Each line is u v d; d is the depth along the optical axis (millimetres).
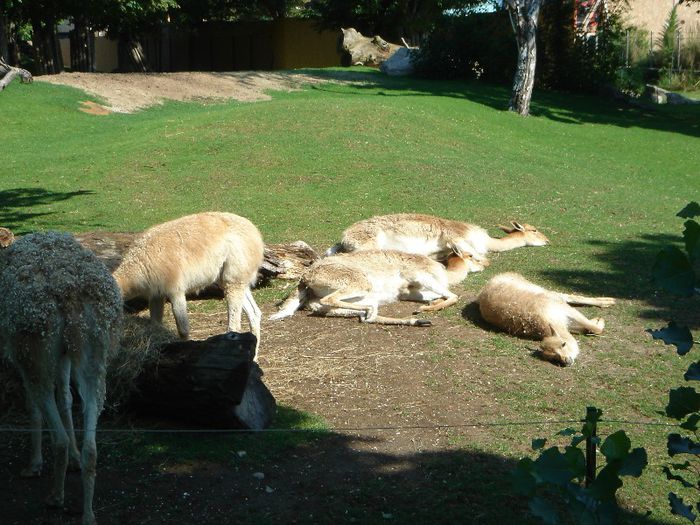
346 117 19172
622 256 10922
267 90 26250
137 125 19891
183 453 5246
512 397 6312
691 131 23984
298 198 14023
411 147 17453
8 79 8617
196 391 5336
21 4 26406
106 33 35281
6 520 4473
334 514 4602
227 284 6926
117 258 8297
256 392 5711
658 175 18609
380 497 4785
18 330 4406
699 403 2889
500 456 5336
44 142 18625
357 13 37812
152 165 16141
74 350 4418
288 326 8086
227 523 4500
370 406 6113
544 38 30328
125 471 5039
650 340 7660
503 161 17469
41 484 4887
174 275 6512
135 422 5652
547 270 10188
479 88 28219
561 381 6652
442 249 10469
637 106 28875
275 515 4586
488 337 7715
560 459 2838
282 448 5375
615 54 30859
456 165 16109
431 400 6242
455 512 4625
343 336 7750
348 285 8352
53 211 13297
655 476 5133
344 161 15992
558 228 12516
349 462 5223
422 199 13906
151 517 4547
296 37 41312
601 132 22859
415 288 8883
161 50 42844
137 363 5430
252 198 14062
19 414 5637
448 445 5492
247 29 42406
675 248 2742
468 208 13523
